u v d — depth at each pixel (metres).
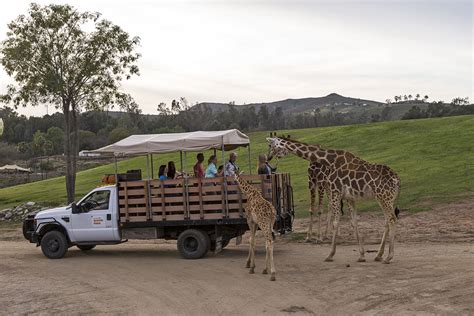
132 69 25.75
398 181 12.25
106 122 101.88
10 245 18.69
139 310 8.97
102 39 24.52
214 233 13.80
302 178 29.05
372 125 42.19
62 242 14.45
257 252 14.67
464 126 35.75
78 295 10.18
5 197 35.44
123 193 14.16
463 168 24.97
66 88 24.44
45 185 41.06
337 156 12.90
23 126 112.25
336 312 8.38
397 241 15.16
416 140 34.34
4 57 23.97
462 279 9.97
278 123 115.81
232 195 13.37
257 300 9.27
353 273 10.99
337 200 12.63
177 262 13.33
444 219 17.36
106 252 15.60
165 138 14.62
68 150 24.94
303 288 9.96
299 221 19.52
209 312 8.69
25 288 10.97
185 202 13.68
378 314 8.16
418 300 8.75
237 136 14.70
